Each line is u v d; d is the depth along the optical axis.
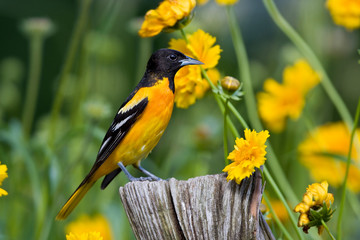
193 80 6.73
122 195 5.79
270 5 9.12
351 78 14.38
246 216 5.30
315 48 12.33
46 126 12.50
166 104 7.95
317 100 11.99
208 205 5.39
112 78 12.87
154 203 5.57
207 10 12.59
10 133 10.23
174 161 11.08
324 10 12.40
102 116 9.86
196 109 12.26
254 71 12.85
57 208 10.73
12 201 10.69
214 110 12.00
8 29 17.73
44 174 9.98
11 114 14.08
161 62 7.97
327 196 5.56
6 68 14.28
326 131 9.96
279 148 12.17
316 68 9.19
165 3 6.79
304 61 10.12
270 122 10.13
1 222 11.12
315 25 12.40
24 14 16.27
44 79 16.97
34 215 10.30
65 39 16.77
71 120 11.29
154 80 7.96
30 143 10.64
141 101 7.88
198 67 6.73
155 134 8.04
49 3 16.41
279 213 8.51
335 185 9.90
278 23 9.09
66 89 12.60
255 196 5.31
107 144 8.08
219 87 6.35
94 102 10.03
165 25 6.80
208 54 6.74
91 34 11.91
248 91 8.98
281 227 6.36
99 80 12.77
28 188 11.70
